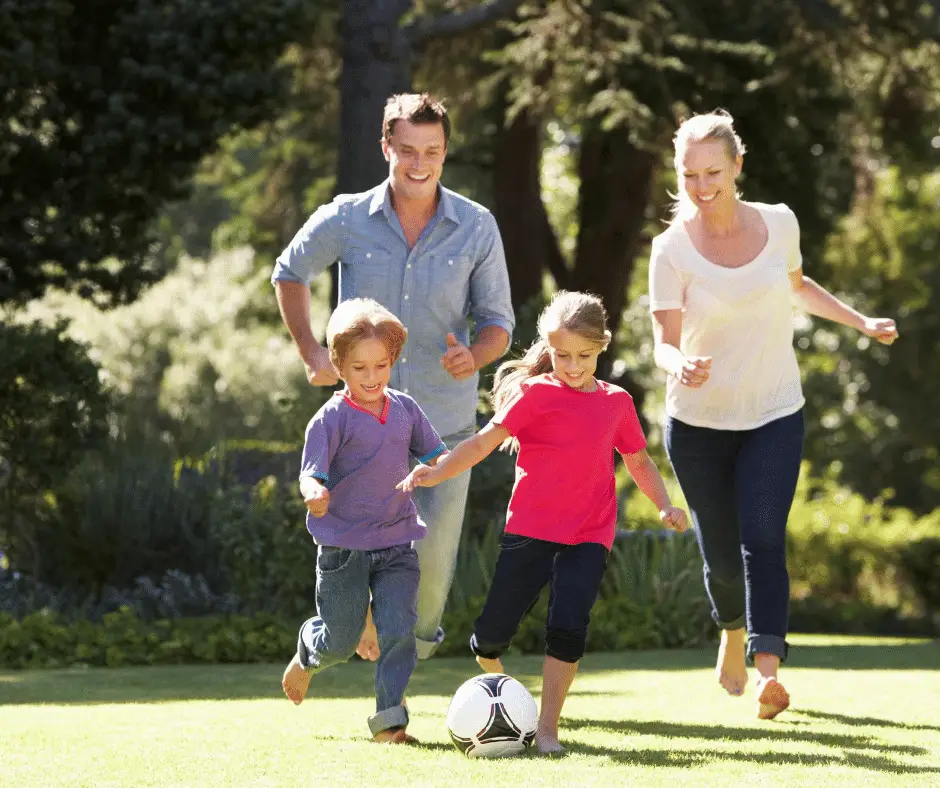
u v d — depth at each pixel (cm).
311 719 1532
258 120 3641
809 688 1908
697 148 1590
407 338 1566
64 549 3266
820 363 9112
